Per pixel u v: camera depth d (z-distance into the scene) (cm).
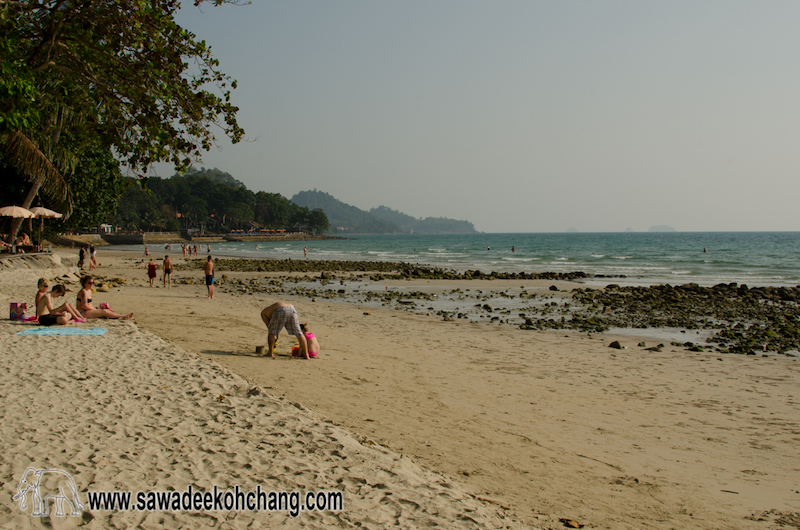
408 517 418
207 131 1443
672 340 1508
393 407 799
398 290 2934
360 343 1334
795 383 1026
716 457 659
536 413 811
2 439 524
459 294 2748
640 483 576
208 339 1268
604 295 2680
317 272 4312
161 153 1438
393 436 673
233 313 1794
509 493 527
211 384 771
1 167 3105
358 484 471
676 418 808
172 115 1420
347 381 937
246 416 640
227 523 391
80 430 563
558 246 10719
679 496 547
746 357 1268
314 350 1124
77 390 711
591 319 1864
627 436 724
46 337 1076
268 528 386
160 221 16212
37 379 756
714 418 812
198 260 5703
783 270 4597
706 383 1021
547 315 2009
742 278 3903
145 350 988
